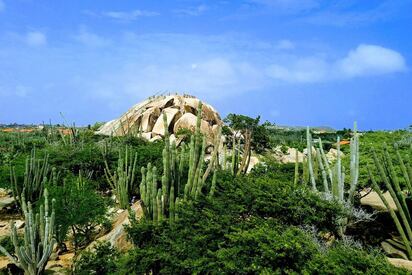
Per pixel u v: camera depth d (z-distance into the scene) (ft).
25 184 53.36
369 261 22.74
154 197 34.17
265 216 32.58
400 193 35.17
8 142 120.16
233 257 24.93
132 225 33.76
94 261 34.63
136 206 47.70
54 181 48.14
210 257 27.45
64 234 41.83
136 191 57.93
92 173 65.98
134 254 29.66
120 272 29.71
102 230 46.39
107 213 49.21
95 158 66.18
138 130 109.60
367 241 38.32
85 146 77.46
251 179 37.68
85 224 43.65
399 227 34.45
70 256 41.14
